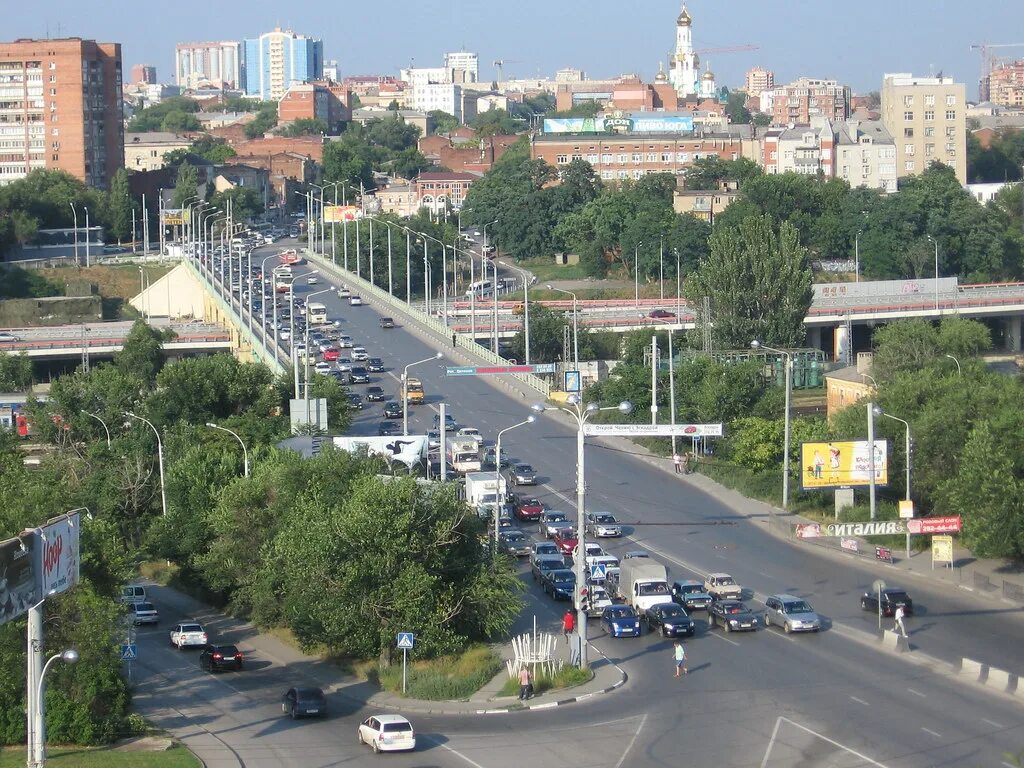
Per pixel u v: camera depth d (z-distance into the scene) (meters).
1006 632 151.62
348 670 146.25
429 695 134.00
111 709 122.94
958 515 181.12
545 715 128.00
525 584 164.75
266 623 162.25
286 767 114.44
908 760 113.88
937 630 152.75
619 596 168.25
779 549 190.12
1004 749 115.94
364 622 143.25
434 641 143.12
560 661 142.62
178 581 192.12
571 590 169.75
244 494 166.00
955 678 136.00
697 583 168.00
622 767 113.38
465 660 143.38
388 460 198.88
